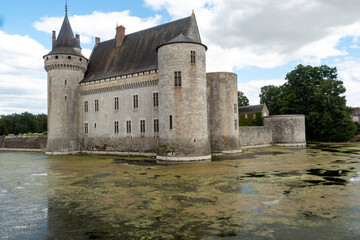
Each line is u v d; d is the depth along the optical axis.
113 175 20.50
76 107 41.53
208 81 36.72
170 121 28.00
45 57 40.91
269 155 32.06
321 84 54.03
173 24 37.53
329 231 9.22
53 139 39.97
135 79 35.78
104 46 45.28
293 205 12.06
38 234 9.57
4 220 11.05
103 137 39.16
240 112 65.56
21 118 97.25
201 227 9.80
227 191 14.71
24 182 18.83
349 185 15.66
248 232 9.27
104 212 11.71
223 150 35.34
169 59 28.27
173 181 17.62
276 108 66.19
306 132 59.84
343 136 54.53
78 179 19.30
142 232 9.49
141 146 35.28
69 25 43.38
